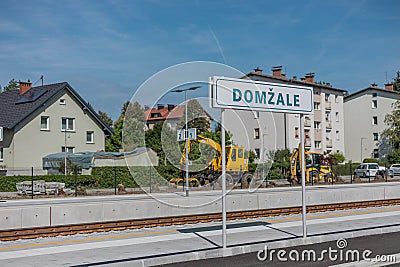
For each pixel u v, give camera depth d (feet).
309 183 127.54
